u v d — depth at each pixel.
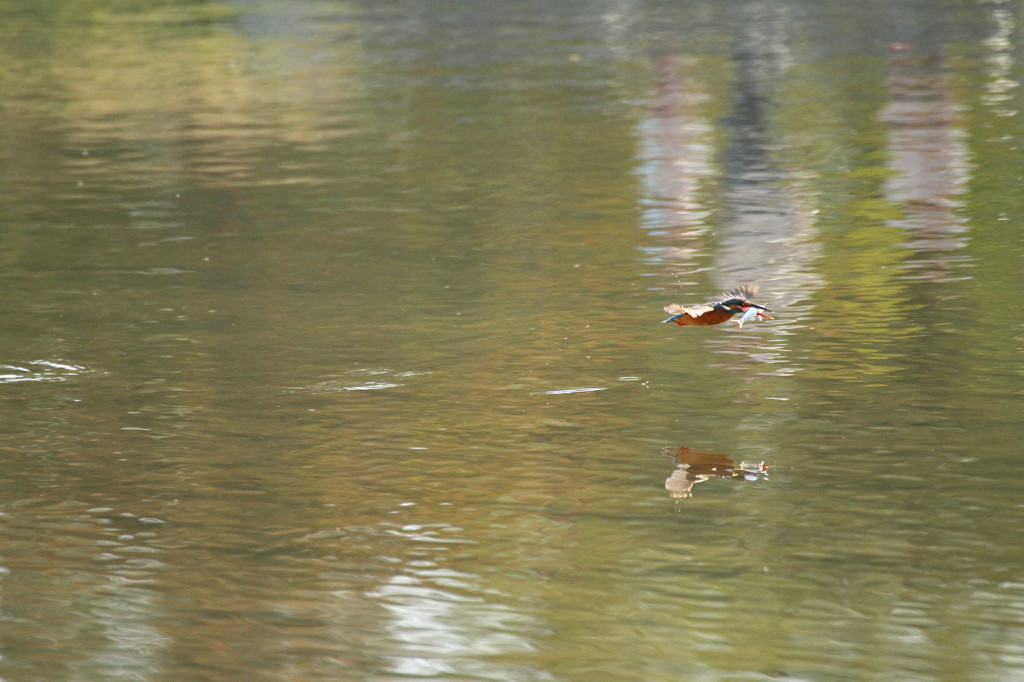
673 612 10.25
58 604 10.55
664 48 43.62
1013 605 10.17
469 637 9.98
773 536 11.39
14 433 14.13
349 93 37.50
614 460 13.05
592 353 16.23
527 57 42.69
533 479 12.66
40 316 18.56
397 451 13.41
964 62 38.28
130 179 27.80
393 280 19.84
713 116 32.16
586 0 55.91
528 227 22.78
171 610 10.41
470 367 15.87
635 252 20.91
